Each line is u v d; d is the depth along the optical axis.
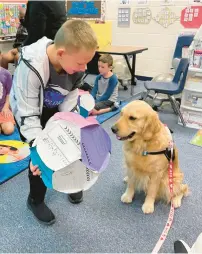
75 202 1.65
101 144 0.99
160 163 1.55
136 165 1.58
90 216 1.56
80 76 1.28
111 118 3.09
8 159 2.08
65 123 0.95
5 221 1.49
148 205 1.62
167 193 1.66
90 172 0.96
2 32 4.37
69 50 0.99
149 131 1.49
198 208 1.67
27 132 1.13
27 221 1.50
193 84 2.83
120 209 1.63
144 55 4.78
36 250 1.31
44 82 1.14
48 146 0.92
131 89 3.97
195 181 1.94
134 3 4.57
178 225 1.52
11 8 4.39
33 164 0.96
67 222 1.51
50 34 2.72
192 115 2.93
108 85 3.23
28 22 2.73
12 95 1.23
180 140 2.62
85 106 1.42
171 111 3.40
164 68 4.68
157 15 4.43
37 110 1.18
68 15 5.27
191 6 4.07
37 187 1.42
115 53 3.34
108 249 1.34
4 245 1.33
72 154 0.91
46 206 1.53
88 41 0.97
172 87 2.95
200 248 0.97
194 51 2.79
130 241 1.39
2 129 2.51
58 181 0.93
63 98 1.29
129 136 1.52
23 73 1.10
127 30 4.82
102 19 5.01
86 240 1.39
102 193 1.78
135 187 1.74
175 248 1.23
